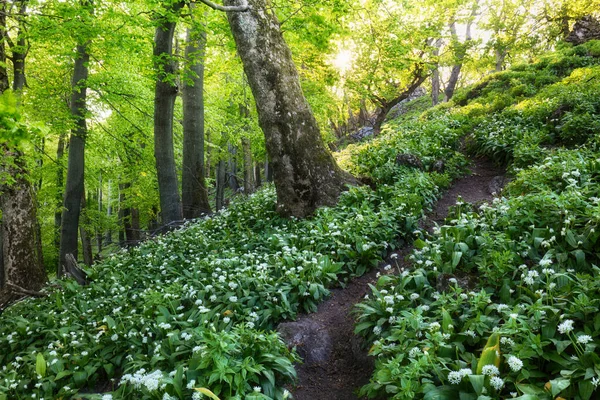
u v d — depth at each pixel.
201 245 9.06
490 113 14.48
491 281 4.49
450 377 3.09
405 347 3.81
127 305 6.79
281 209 9.05
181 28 17.08
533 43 23.98
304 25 12.05
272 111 8.80
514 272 4.41
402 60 16.38
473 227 5.53
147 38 11.05
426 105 37.34
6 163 9.57
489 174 9.88
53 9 9.73
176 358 4.63
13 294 9.15
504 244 4.95
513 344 3.27
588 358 2.97
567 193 5.48
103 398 3.94
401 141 12.16
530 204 5.61
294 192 8.89
